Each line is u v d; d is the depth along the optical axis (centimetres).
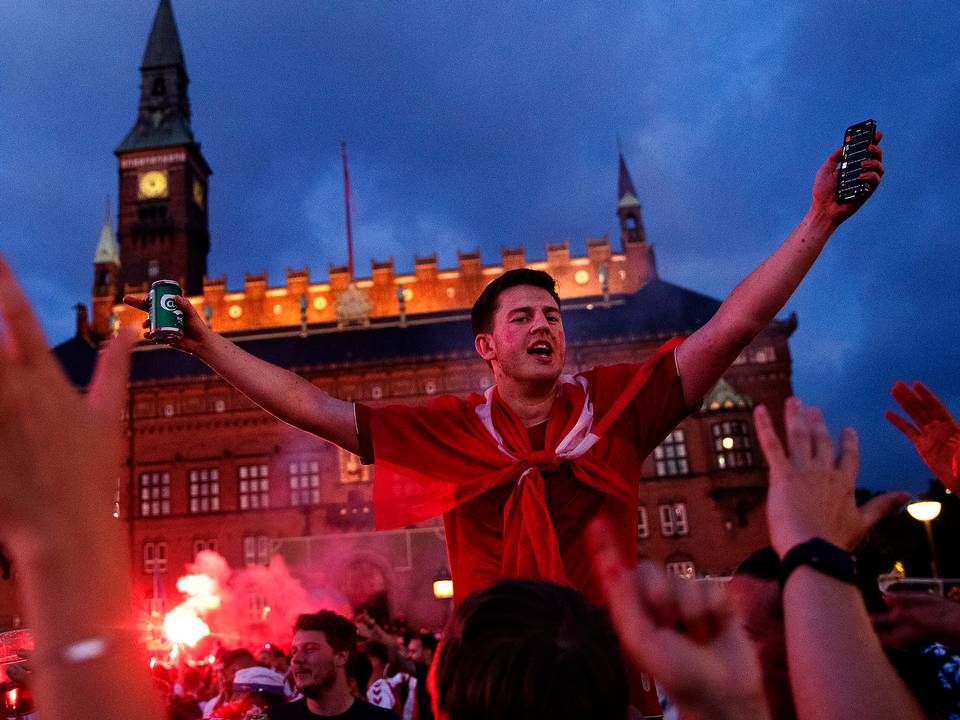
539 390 374
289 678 931
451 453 355
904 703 130
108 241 7106
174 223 7269
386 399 5625
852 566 138
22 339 101
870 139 312
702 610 120
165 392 5716
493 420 363
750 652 121
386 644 950
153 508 5562
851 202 310
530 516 326
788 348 5416
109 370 116
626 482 343
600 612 152
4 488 99
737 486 5088
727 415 5259
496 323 383
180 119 7650
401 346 6094
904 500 150
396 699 905
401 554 5078
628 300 6438
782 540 143
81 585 101
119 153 7488
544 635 140
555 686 134
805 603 136
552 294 389
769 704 188
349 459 5478
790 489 146
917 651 250
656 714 297
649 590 122
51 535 100
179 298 351
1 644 308
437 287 6850
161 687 703
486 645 142
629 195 6938
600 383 374
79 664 99
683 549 5116
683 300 6059
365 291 6875
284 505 5441
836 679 130
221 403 5669
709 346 348
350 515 5206
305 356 6128
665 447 5334
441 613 4903
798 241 325
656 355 368
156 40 7931
